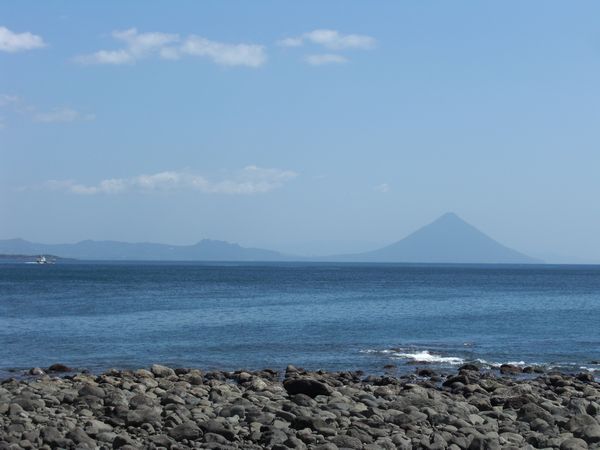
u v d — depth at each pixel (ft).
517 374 109.09
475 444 54.90
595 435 57.67
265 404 69.97
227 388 83.76
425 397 74.64
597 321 199.00
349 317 202.69
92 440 54.70
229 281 466.70
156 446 53.72
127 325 175.63
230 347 139.74
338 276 618.44
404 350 137.08
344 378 99.04
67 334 157.38
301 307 236.63
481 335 164.86
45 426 58.29
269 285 412.57
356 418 63.98
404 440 55.62
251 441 55.88
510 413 68.64
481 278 615.57
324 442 55.16
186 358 126.31
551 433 59.67
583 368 117.91
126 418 61.31
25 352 131.64
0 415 62.54
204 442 55.26
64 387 82.48
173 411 65.05
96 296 286.87
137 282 434.30
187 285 399.85
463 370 108.37
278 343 145.79
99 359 124.36
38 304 239.50
